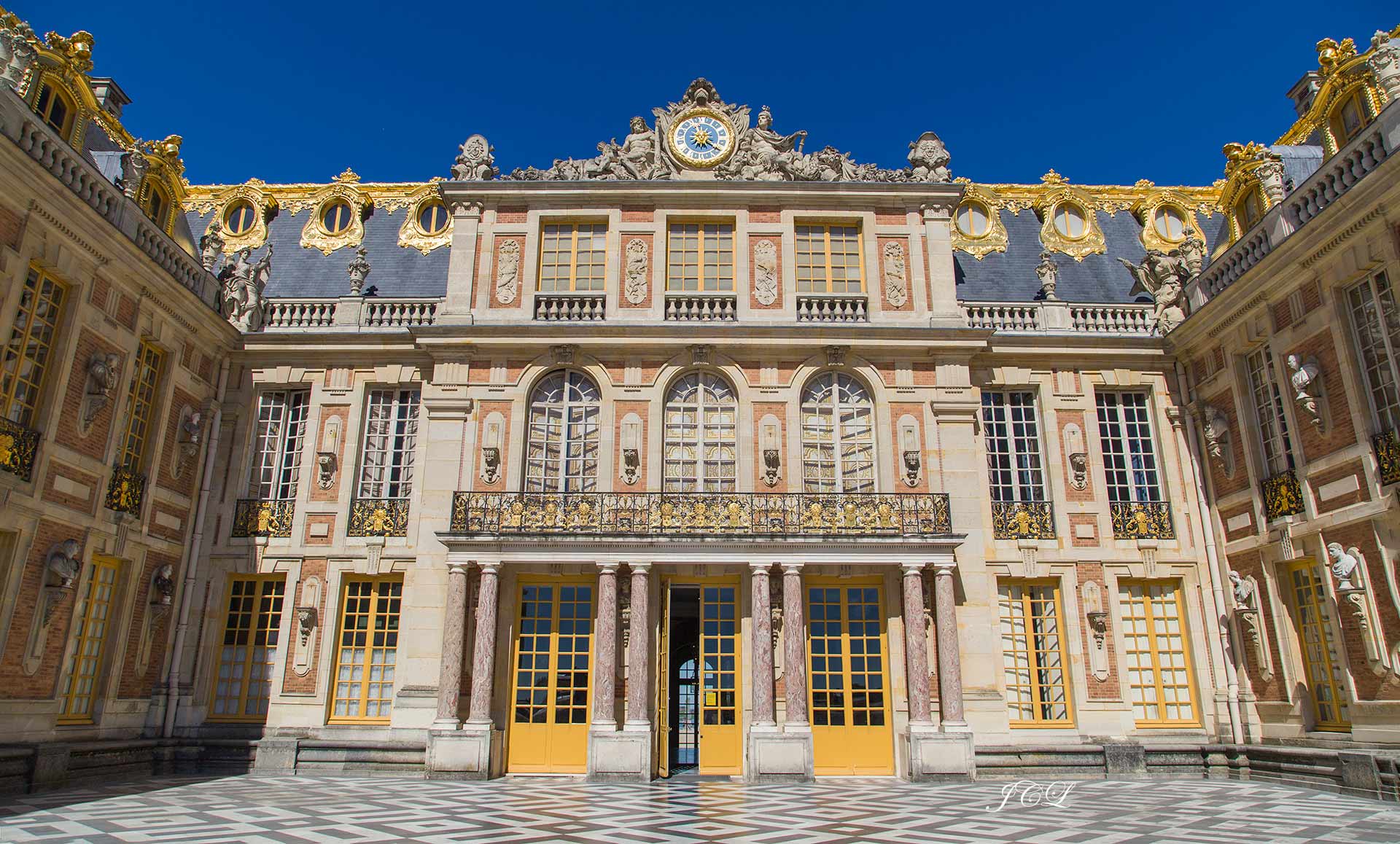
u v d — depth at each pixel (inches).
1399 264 563.2
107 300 654.5
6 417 562.3
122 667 681.0
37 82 620.4
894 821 462.0
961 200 914.7
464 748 670.5
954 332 786.2
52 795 544.1
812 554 702.5
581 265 833.5
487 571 696.4
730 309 812.6
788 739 673.0
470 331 782.5
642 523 722.8
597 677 681.6
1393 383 577.9
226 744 715.4
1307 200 652.1
